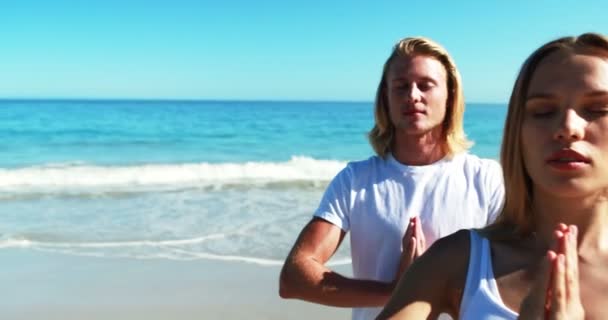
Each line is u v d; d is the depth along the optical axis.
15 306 6.21
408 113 2.64
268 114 61.59
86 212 10.89
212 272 7.36
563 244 1.35
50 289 6.75
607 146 1.47
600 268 1.51
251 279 7.12
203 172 16.81
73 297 6.50
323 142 31.80
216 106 88.38
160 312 6.12
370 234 2.64
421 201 2.62
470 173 2.71
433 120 2.66
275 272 7.39
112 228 9.58
